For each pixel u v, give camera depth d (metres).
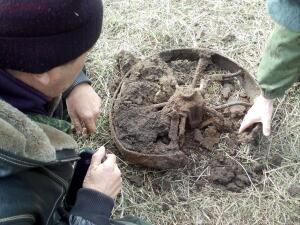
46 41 0.85
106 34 2.13
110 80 1.98
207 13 2.21
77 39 0.89
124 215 1.64
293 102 1.90
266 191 1.69
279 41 1.47
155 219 1.64
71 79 0.98
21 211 0.92
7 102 0.89
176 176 1.73
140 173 1.73
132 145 1.72
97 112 1.43
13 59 0.85
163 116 1.74
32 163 0.90
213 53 1.95
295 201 1.67
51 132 1.01
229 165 1.74
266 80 1.62
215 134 1.78
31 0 0.81
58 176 1.07
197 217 1.65
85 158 1.25
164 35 2.12
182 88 1.75
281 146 1.79
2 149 0.84
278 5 1.32
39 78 0.91
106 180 1.19
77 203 1.13
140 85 1.83
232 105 1.83
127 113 1.77
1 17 0.81
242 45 2.09
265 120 1.74
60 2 0.83
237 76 1.92
